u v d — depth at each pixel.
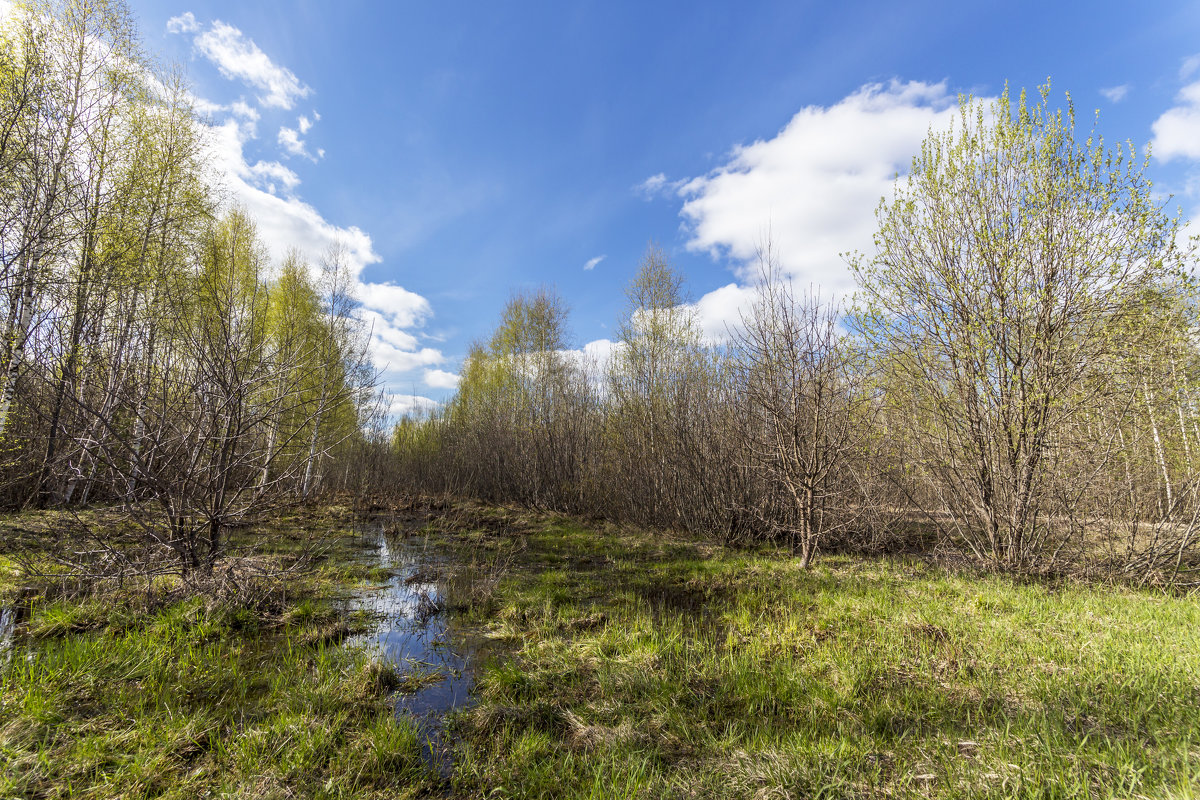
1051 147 7.48
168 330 7.29
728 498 11.86
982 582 7.23
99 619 5.16
